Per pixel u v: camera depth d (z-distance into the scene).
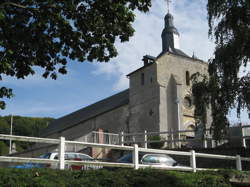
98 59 14.12
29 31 12.66
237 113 16.53
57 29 13.27
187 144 31.12
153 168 12.48
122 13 13.47
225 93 16.88
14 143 66.56
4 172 9.06
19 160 9.77
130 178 10.77
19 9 12.80
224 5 17.61
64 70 14.18
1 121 93.94
